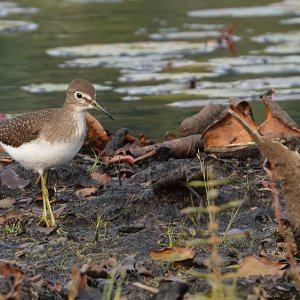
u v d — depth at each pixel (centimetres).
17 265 981
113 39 2495
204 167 1201
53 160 1184
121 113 1798
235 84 1997
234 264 965
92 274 923
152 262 969
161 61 2269
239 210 1151
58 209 1177
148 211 1153
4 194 1271
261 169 1291
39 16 2825
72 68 2189
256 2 3089
